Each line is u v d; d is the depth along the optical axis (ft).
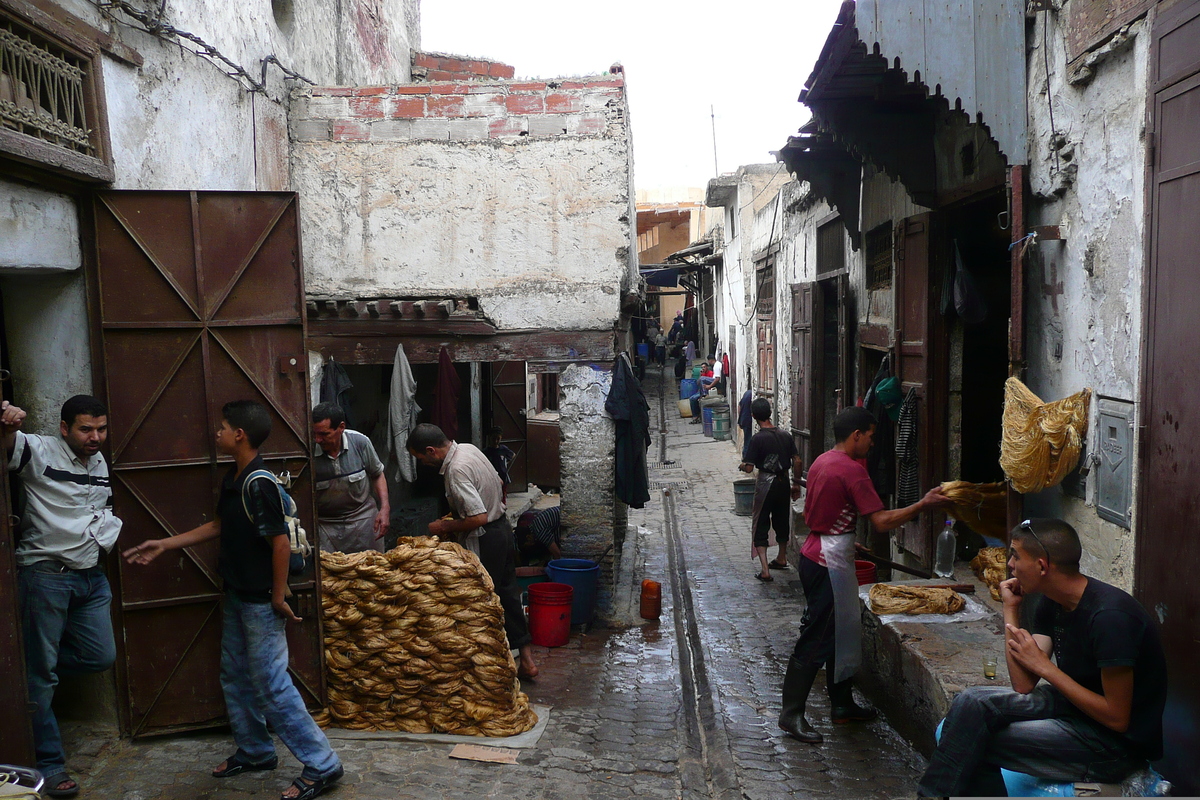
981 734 10.76
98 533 14.06
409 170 24.53
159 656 15.70
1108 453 13.16
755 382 56.95
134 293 15.38
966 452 22.91
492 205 24.50
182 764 14.83
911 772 14.84
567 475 25.02
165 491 15.62
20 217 13.44
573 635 23.67
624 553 32.24
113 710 15.70
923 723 15.23
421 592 16.57
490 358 24.76
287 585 13.94
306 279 24.70
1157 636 10.04
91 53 14.66
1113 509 12.98
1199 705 10.51
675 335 128.16
